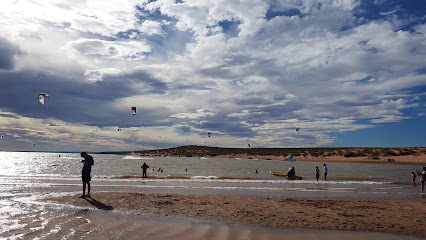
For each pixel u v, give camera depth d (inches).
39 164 2400.3
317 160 3243.1
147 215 333.1
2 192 491.2
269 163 2630.4
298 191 644.1
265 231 274.2
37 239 218.4
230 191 618.8
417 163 2481.5
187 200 455.8
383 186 788.0
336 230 285.6
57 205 373.7
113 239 226.8
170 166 2005.4
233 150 6240.2
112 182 755.4
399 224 317.4
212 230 271.6
